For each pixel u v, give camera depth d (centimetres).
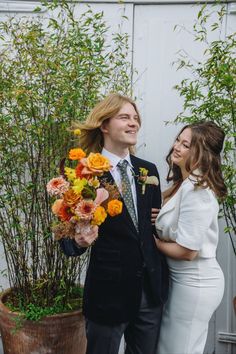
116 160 223
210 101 292
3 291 318
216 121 294
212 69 283
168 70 339
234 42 285
